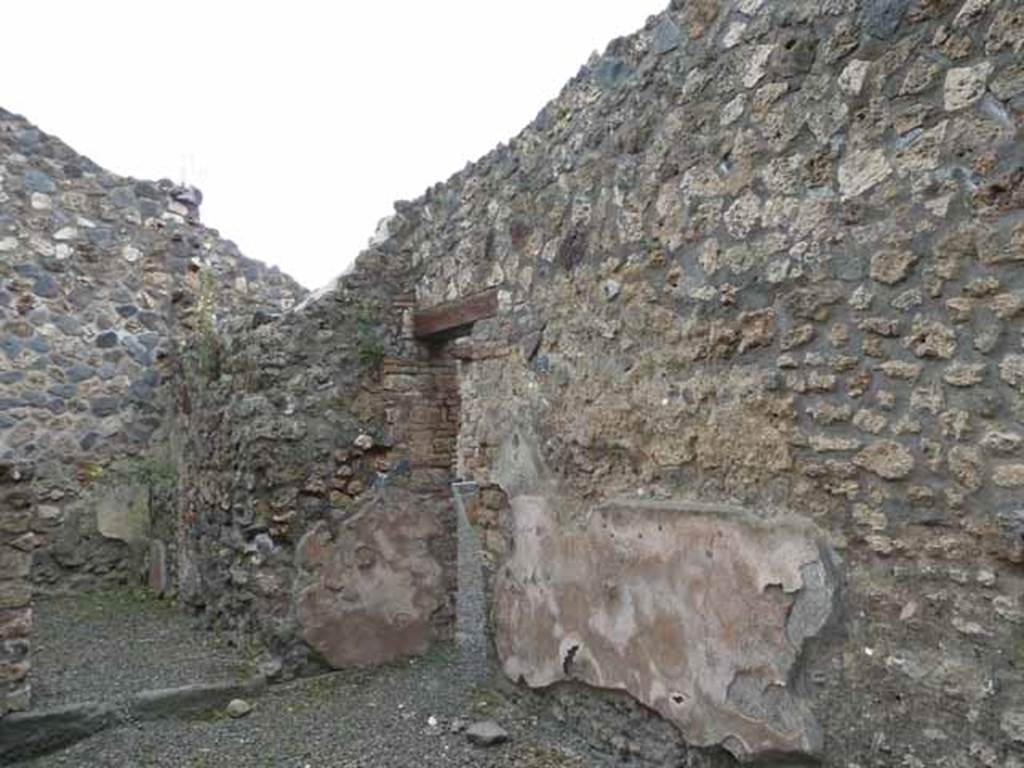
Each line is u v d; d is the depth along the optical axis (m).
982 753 2.08
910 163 2.31
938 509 2.22
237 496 4.70
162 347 6.78
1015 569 2.05
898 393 2.33
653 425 3.16
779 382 2.67
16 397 6.18
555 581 3.65
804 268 2.60
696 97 3.02
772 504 2.68
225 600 4.88
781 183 2.69
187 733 3.64
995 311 2.11
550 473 3.71
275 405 4.61
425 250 4.91
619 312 3.34
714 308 2.91
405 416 4.96
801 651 2.54
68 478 6.31
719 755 2.83
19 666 3.49
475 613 4.93
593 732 3.43
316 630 4.50
